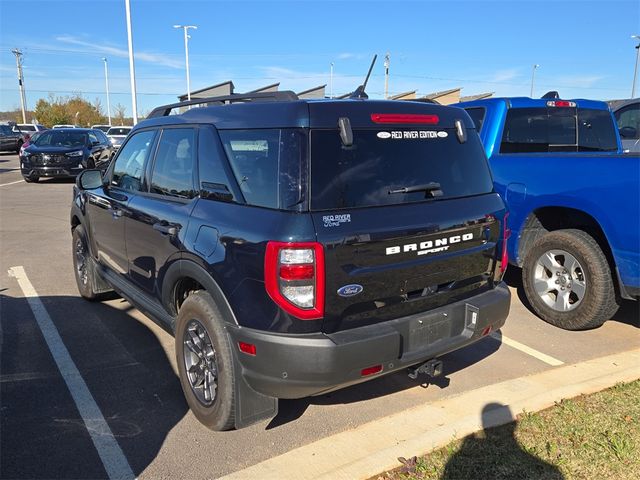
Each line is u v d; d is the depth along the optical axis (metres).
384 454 2.94
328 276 2.64
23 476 2.81
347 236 2.67
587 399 3.50
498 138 5.52
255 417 3.02
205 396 3.21
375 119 2.97
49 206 12.27
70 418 3.38
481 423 3.24
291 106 2.82
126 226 4.18
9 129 33.03
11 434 3.19
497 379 3.90
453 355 4.34
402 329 2.93
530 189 4.93
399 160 3.04
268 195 2.80
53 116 73.50
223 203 3.08
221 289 2.91
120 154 4.65
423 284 3.04
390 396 3.68
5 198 13.61
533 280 4.99
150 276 3.84
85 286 5.52
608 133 6.34
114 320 5.05
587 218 4.65
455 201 3.24
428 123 3.23
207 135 3.31
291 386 2.71
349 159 2.84
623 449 2.95
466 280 3.31
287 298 2.62
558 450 2.97
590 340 4.62
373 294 2.81
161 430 3.26
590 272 4.49
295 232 2.60
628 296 4.22
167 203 3.62
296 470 2.87
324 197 2.70
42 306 5.44
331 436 3.19
